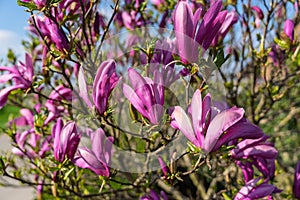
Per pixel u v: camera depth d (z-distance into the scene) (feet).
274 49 2.55
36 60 2.62
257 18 2.57
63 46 1.70
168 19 2.56
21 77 1.93
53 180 2.26
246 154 1.73
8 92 1.91
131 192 2.89
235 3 2.47
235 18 1.82
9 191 4.58
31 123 2.53
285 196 2.05
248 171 1.92
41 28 1.80
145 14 2.71
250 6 2.54
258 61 2.50
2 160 2.16
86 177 2.84
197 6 2.41
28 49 2.66
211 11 1.37
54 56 1.77
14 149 2.54
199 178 3.30
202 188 3.07
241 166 1.93
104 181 1.69
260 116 2.70
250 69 3.01
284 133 3.41
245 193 1.66
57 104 2.33
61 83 2.24
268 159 1.93
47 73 2.11
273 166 1.94
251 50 2.54
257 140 1.71
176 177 1.63
